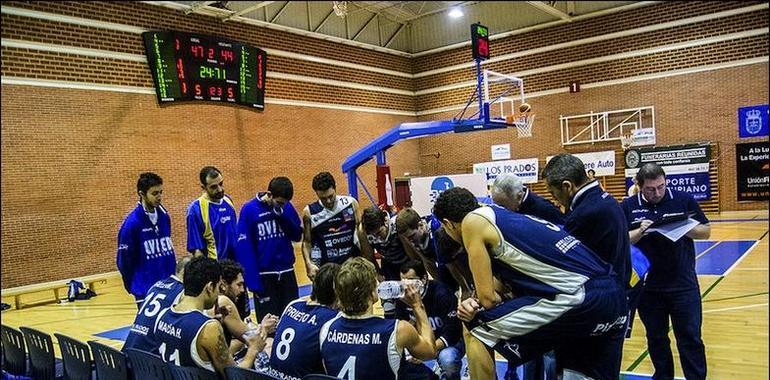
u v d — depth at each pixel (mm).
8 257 8617
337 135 14000
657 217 2916
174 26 10766
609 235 2303
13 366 3600
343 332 2227
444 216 2268
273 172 12477
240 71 11758
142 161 10258
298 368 2299
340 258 4246
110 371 2770
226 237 4379
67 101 9328
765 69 11523
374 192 14859
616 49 13078
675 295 2949
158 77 10438
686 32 12305
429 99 15922
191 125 10992
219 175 4316
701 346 2936
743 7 11688
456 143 15398
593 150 13547
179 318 2582
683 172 12398
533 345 2156
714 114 12102
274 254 4301
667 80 12578
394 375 2172
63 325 6672
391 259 3832
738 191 11922
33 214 8914
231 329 3014
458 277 2803
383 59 15289
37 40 9000
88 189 9562
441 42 15500
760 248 8430
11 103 8719
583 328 2059
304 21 13320
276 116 12617
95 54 9664
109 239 9797
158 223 4051
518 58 14328
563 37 13688
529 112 14133
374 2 13719
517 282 2143
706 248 8781
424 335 2471
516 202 2857
